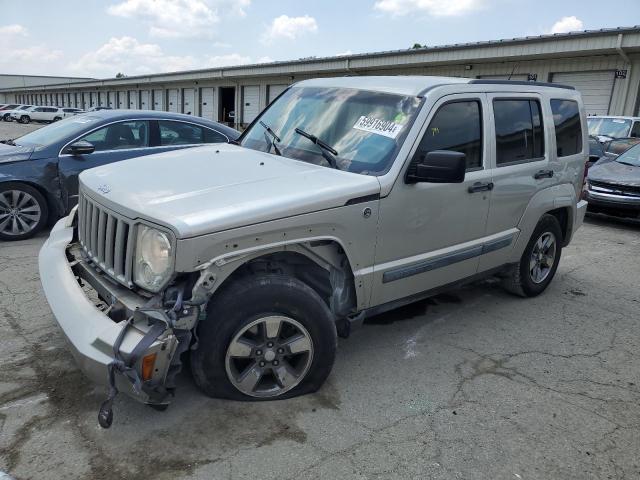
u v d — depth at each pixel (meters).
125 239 3.00
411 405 3.37
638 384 3.80
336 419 3.16
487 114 4.30
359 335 4.39
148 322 2.73
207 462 2.73
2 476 2.47
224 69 34.12
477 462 2.87
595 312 5.15
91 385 3.35
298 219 3.03
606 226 9.58
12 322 4.19
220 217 2.77
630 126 14.68
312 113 4.22
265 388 3.27
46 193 6.73
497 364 4.00
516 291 5.31
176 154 4.05
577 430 3.21
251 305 3.00
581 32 17.06
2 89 94.94
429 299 5.27
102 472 2.62
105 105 58.53
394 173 3.50
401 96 3.92
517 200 4.66
